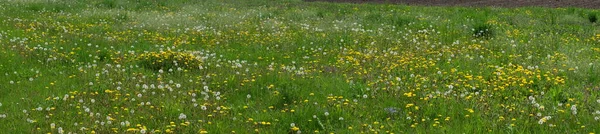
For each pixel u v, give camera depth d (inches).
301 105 315.9
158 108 306.2
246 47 520.4
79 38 557.6
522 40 538.6
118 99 326.0
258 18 771.4
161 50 468.4
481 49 493.7
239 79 380.8
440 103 309.6
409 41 542.3
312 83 368.5
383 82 364.8
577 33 599.8
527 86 351.9
